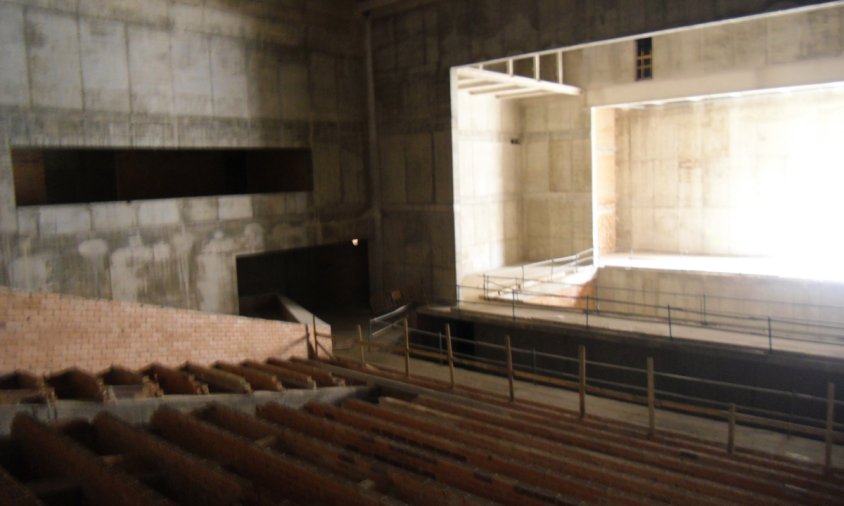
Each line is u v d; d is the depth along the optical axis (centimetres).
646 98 2125
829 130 2138
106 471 543
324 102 1900
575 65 2252
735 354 1335
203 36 1603
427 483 575
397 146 1989
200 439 712
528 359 1667
